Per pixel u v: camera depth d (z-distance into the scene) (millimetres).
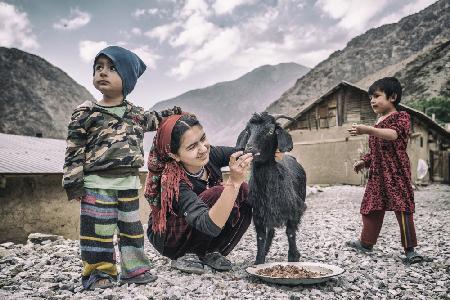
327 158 24781
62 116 124500
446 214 9852
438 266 4602
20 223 6750
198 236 4023
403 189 4953
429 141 25141
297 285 3703
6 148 8781
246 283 3705
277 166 4273
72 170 3420
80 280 3865
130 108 3773
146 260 3771
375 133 4902
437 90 80750
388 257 5125
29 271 4289
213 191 3812
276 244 6008
